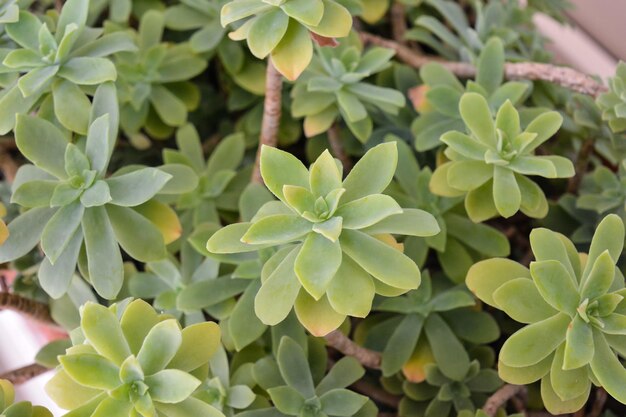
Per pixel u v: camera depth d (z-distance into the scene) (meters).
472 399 0.48
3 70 0.46
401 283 0.40
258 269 0.47
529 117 0.49
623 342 0.42
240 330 0.46
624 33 0.61
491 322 0.49
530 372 0.43
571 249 0.44
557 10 0.60
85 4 0.46
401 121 0.54
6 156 0.55
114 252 0.44
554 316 0.42
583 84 0.50
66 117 0.46
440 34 0.54
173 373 0.39
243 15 0.43
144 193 0.44
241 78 0.55
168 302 0.48
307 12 0.43
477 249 0.49
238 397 0.45
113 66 0.45
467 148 0.46
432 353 0.49
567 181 0.54
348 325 0.48
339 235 0.41
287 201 0.41
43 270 0.44
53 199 0.44
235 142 0.53
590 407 0.51
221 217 0.54
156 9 0.57
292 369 0.45
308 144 0.55
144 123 0.54
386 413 0.50
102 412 0.39
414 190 0.50
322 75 0.51
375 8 0.56
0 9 0.47
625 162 0.48
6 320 0.63
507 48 0.57
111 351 0.40
